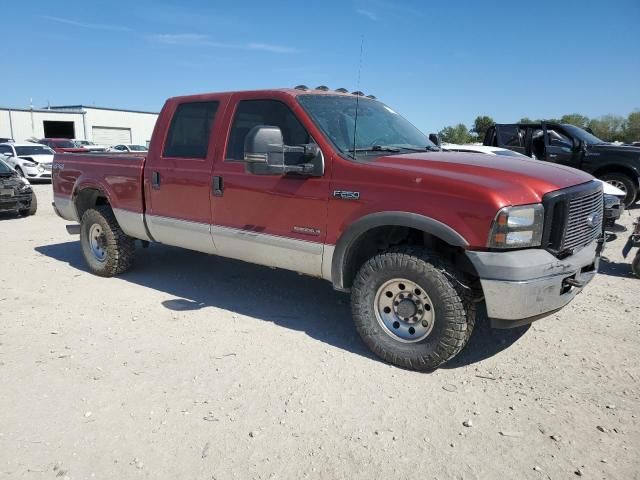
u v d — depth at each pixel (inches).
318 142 160.6
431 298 141.1
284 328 179.9
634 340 168.7
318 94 182.1
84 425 121.8
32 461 109.0
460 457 111.1
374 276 150.1
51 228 388.5
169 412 127.4
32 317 189.6
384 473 106.2
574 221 143.1
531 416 126.1
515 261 129.3
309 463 109.1
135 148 1341.0
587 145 460.4
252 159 149.9
